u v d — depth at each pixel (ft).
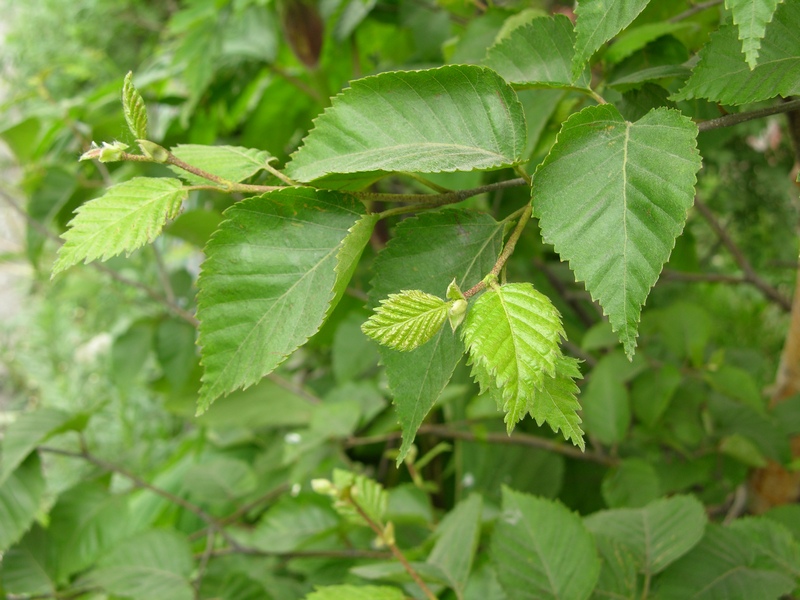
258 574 2.07
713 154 3.42
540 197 0.81
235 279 0.84
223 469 2.33
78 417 1.92
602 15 0.82
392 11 2.58
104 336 4.17
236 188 0.86
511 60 1.05
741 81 0.86
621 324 0.76
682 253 2.72
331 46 2.65
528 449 2.62
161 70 2.70
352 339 2.53
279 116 2.65
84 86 4.82
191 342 2.74
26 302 4.70
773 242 3.81
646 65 1.32
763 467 2.16
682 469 2.37
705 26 1.38
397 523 1.91
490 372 0.71
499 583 1.33
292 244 0.86
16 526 1.79
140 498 2.87
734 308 4.26
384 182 2.68
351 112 0.88
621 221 0.78
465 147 0.86
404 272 0.87
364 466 2.87
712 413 2.37
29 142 2.40
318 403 2.47
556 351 0.72
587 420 2.22
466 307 0.77
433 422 2.64
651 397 2.25
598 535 1.41
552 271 3.17
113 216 0.83
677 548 1.40
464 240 0.88
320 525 2.02
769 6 0.72
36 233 2.52
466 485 2.56
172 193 0.85
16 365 4.63
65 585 1.94
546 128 1.43
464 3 2.24
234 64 2.67
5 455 1.82
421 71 0.87
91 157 0.82
